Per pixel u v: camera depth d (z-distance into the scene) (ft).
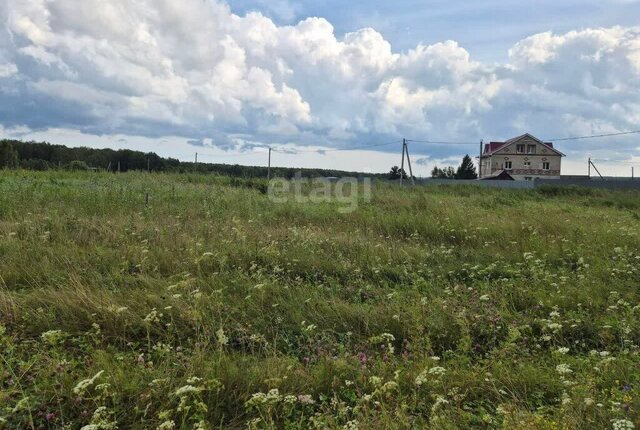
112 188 37.29
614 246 23.38
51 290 13.96
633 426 7.38
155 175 62.34
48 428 8.53
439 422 8.32
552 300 15.11
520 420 8.11
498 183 124.57
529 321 13.69
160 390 9.14
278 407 9.12
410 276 18.17
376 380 9.17
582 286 16.44
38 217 24.53
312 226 27.96
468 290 16.30
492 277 18.76
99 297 13.58
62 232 21.97
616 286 16.62
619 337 12.77
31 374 9.96
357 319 13.61
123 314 12.55
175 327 12.35
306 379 10.23
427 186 87.76
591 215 38.91
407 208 37.65
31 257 17.58
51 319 12.62
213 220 27.53
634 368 10.30
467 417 8.67
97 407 8.74
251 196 40.01
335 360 10.74
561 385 9.84
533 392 9.78
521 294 15.80
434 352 12.39
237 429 8.82
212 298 14.40
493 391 9.80
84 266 17.20
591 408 8.45
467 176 221.25
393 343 12.72
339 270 18.79
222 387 9.33
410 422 8.45
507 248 22.91
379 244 22.49
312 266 19.01
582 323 13.58
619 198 66.13
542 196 72.79
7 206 27.30
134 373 9.78
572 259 21.29
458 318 12.94
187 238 21.68
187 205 32.63
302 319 13.51
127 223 24.13
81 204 29.55
